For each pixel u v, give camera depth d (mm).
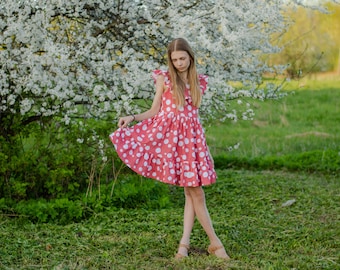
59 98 4566
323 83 14898
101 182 5465
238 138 9219
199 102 3738
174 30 4633
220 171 6906
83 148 5172
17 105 4969
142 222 4547
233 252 3854
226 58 5047
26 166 4973
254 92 5270
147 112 3730
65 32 4895
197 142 3691
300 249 3949
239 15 4582
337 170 6723
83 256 3715
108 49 4855
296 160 7188
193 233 4234
